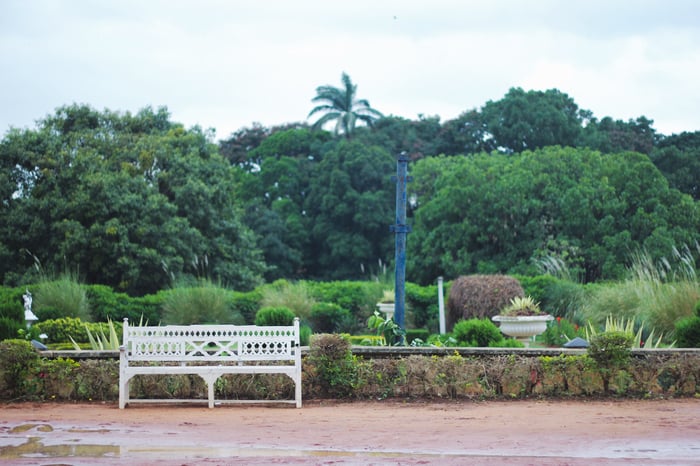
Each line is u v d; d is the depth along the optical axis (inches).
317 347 366.0
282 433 277.1
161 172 1051.3
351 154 1594.5
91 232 932.6
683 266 676.7
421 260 1245.1
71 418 312.7
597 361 370.3
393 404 353.4
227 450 245.1
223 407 345.4
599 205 1141.7
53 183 979.3
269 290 768.3
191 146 1120.2
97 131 1087.6
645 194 1165.1
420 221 1272.1
